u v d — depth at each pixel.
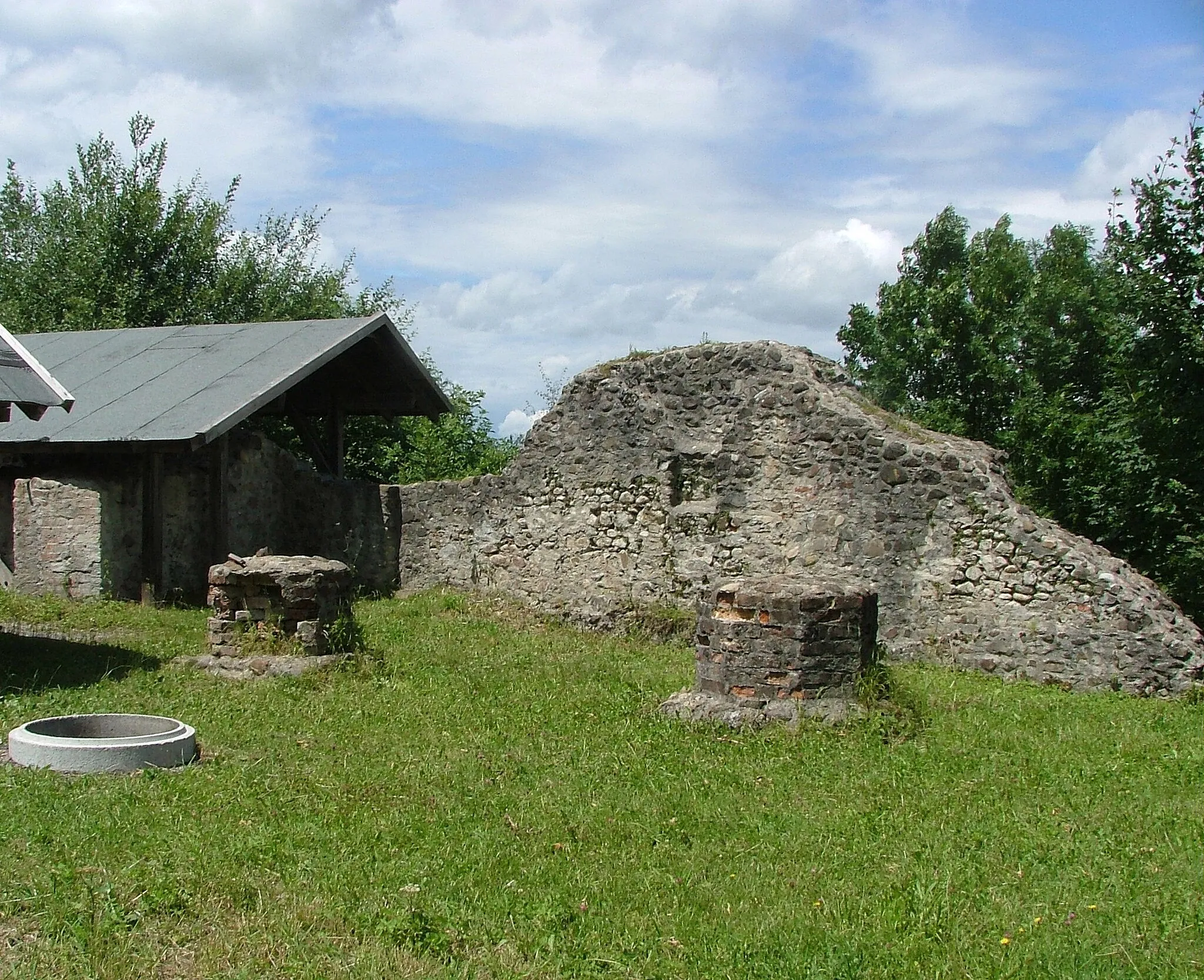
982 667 10.62
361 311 27.09
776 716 7.93
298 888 4.67
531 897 4.72
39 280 25.16
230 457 14.53
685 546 12.63
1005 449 17.45
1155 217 12.38
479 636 12.00
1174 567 12.59
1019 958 4.27
